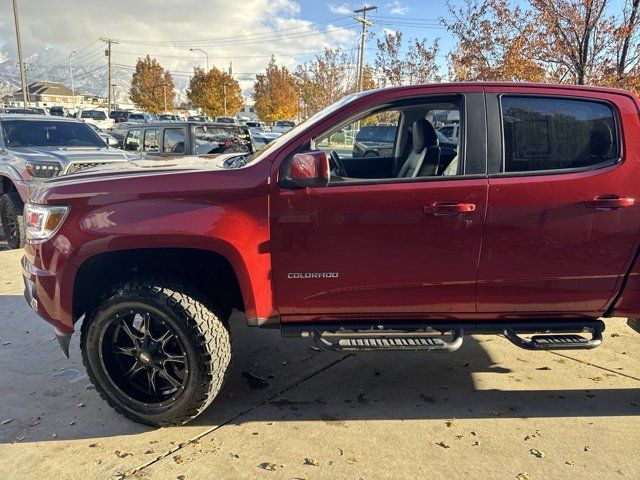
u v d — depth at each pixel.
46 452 2.59
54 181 2.85
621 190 2.67
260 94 46.06
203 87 48.38
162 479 2.39
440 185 2.63
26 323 4.20
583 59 8.63
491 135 2.68
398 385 3.33
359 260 2.69
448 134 3.05
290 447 2.65
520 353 3.80
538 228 2.66
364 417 2.95
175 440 2.71
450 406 3.07
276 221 2.62
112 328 2.76
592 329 2.90
